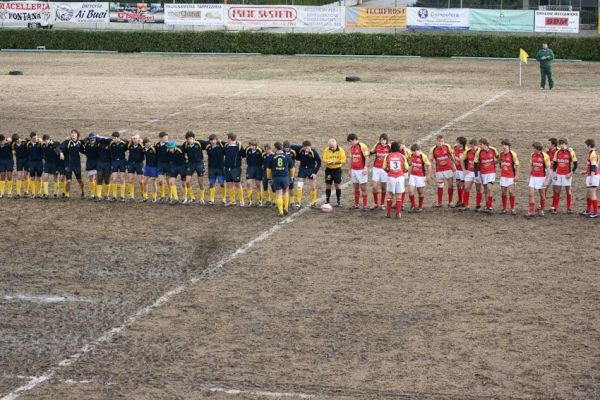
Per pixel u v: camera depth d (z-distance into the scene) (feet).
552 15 232.32
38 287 77.87
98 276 80.69
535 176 98.37
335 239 91.40
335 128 145.89
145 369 61.77
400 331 67.62
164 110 161.79
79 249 88.94
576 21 231.30
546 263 83.20
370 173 121.39
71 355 64.13
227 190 109.50
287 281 78.79
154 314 71.46
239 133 142.61
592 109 157.69
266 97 172.96
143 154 108.27
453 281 78.38
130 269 82.58
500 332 67.26
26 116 157.28
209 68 216.74
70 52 250.37
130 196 110.01
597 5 252.83
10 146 111.24
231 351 64.49
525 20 233.96
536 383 59.11
